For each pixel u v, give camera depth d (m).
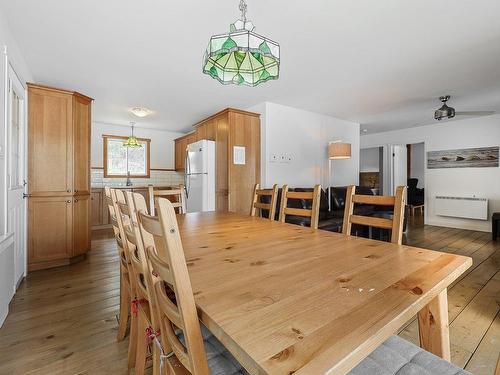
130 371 1.45
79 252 3.35
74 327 1.87
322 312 0.65
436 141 5.91
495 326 1.86
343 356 0.49
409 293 0.75
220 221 2.12
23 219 2.79
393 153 6.84
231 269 0.97
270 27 2.21
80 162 3.38
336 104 4.46
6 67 2.09
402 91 3.80
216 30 2.25
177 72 3.09
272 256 1.13
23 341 1.71
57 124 3.13
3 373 1.43
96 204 5.39
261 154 4.46
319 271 0.94
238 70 1.74
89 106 3.55
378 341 0.56
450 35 2.36
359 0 1.89
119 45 2.49
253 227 1.85
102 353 1.60
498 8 1.99
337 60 2.84
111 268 3.09
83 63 2.85
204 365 0.67
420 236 4.77
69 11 1.99
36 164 2.99
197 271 0.95
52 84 3.42
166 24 2.16
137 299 1.36
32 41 2.42
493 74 3.21
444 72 3.15
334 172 5.45
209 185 4.45
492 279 2.72
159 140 6.54
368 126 6.23
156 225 0.69
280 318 0.62
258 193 2.60
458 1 1.91
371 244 1.34
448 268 0.95
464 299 2.27
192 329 0.66
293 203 4.08
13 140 2.48
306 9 1.98
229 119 4.21
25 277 2.80
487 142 5.18
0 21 1.96
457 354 1.57
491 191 5.13
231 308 0.67
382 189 7.02
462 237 4.68
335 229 3.68
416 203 7.76
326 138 5.26
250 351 0.51
